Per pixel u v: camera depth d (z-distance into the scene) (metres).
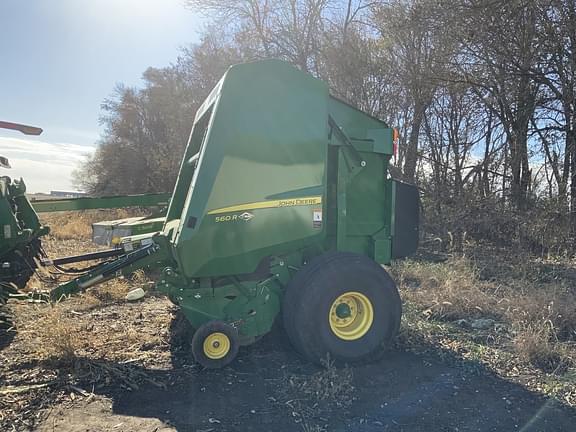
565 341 5.05
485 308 6.11
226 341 4.20
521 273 8.51
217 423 3.36
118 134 37.56
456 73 12.77
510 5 10.44
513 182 11.81
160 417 3.43
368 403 3.69
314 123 4.45
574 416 3.53
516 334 5.06
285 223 4.34
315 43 17.91
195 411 3.53
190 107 24.78
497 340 5.09
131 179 36.69
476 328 5.51
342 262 4.38
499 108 12.70
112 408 3.55
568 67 11.27
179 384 3.97
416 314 5.78
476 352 4.72
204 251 4.09
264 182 4.26
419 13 11.52
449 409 3.61
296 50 18.45
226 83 4.25
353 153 4.82
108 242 8.24
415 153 13.75
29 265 6.20
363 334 4.43
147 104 35.12
